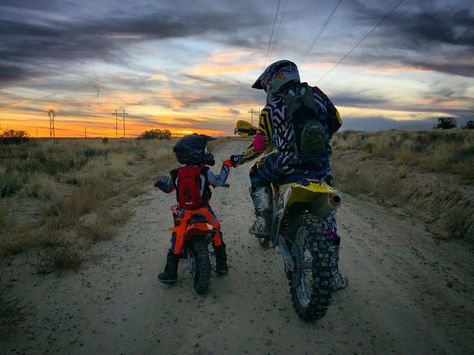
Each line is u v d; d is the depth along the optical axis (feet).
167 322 11.55
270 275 15.07
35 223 21.77
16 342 10.52
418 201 28.73
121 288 13.84
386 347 10.30
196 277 13.32
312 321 11.43
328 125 11.32
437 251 18.67
